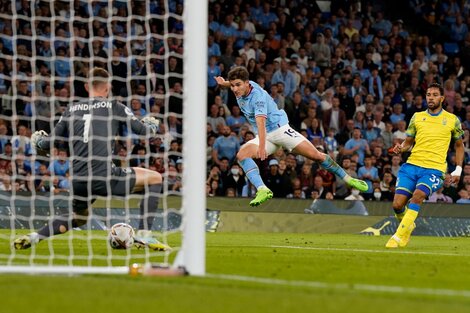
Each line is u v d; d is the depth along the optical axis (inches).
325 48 2249.0
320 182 1904.5
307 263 848.3
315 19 2292.1
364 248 1153.4
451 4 2519.7
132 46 1963.6
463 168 2042.3
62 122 981.8
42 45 1914.4
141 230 995.3
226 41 2164.1
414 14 2527.1
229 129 1952.5
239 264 822.5
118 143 1759.4
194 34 713.6
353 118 2158.0
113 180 975.0
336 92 2177.7
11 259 861.8
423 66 2326.5
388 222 1764.3
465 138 2158.0
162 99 1905.8
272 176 1877.5
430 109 1198.9
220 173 1877.5
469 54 2418.8
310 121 2082.9
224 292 595.5
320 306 533.6
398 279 705.0
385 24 2391.7
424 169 1186.6
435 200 1952.5
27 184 1654.8
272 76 2159.2
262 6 2301.9
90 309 515.8
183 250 721.6
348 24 2347.4
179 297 570.3
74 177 972.6
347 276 721.0
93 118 971.9
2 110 1824.6
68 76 1900.8
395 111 2199.8
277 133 1194.0
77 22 1947.6
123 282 647.1
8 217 1405.0
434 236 1764.3
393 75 2266.2
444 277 731.4
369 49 2292.1
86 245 1093.8
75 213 995.3
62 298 557.6
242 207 1733.5
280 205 1748.3
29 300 546.6
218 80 1172.5
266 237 1488.7
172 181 1691.7
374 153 2036.2
